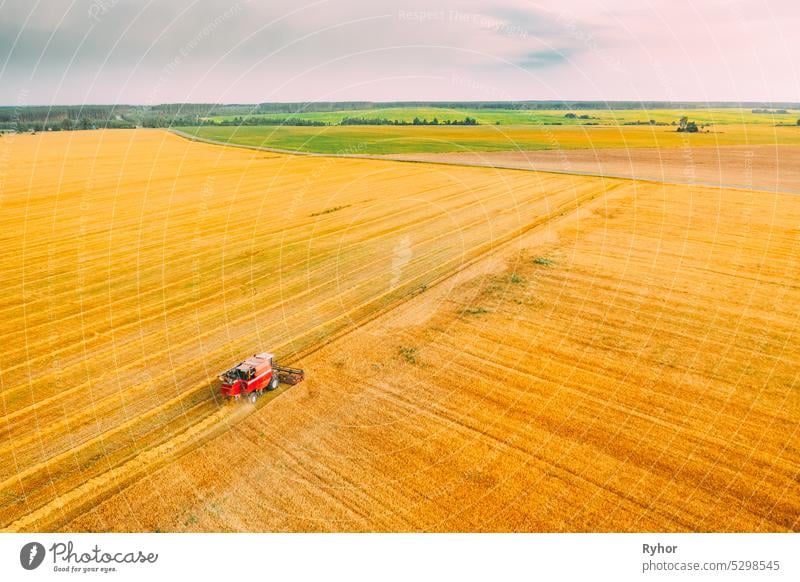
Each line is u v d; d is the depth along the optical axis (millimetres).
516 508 16391
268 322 29297
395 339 27172
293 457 18625
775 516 16141
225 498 16844
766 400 21844
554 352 25750
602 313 29875
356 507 16453
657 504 16562
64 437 20062
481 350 25938
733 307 30516
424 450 18938
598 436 19672
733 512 16281
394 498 16812
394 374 23922
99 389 23188
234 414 21078
